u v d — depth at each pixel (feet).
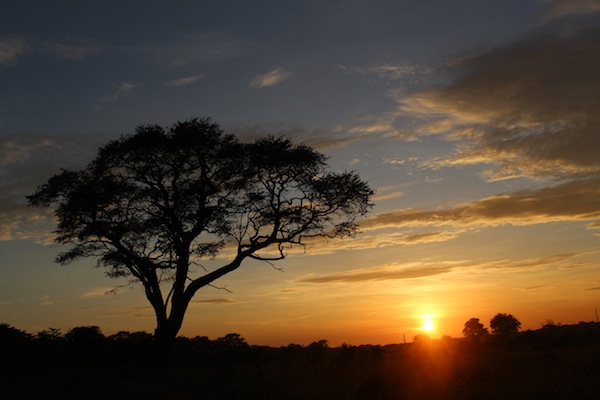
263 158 95.61
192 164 98.07
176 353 156.04
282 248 101.50
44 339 117.50
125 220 99.76
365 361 91.91
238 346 169.68
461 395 47.16
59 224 101.19
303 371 72.90
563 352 107.65
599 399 44.45
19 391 61.62
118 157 96.48
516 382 51.70
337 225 103.24
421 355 109.60
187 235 97.96
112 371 83.15
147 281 99.14
